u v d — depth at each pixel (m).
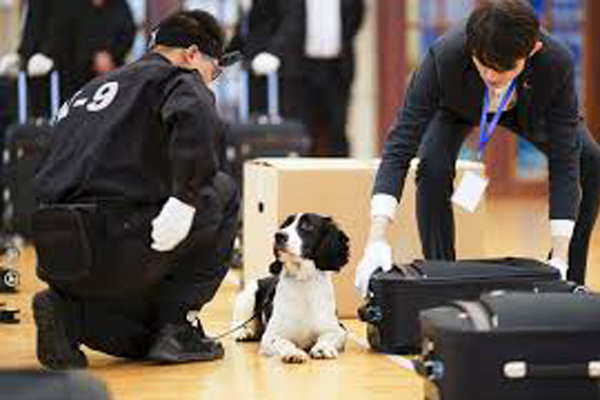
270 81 13.45
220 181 6.67
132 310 6.59
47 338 6.31
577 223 7.21
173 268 6.59
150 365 6.62
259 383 6.15
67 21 13.52
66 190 6.33
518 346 4.73
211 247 6.62
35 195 6.52
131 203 6.26
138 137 6.32
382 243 6.88
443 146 7.21
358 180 8.10
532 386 4.75
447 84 6.69
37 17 13.48
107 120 6.36
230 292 9.50
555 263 6.74
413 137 6.73
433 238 7.29
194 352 6.66
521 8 5.95
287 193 8.02
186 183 6.16
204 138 6.20
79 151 6.39
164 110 6.25
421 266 6.90
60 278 6.21
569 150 6.65
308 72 14.62
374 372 6.41
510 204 17.03
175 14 6.77
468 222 8.28
